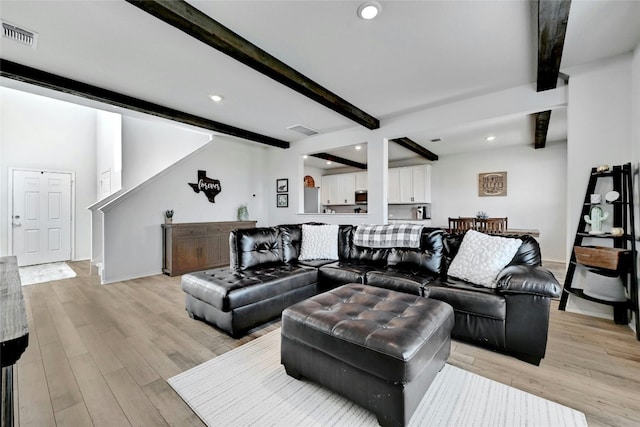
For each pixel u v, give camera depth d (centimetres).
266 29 219
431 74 291
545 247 546
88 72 285
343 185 815
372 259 313
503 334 195
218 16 204
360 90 328
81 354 201
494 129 457
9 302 107
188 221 492
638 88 238
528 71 284
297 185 564
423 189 653
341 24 213
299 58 261
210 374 177
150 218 443
